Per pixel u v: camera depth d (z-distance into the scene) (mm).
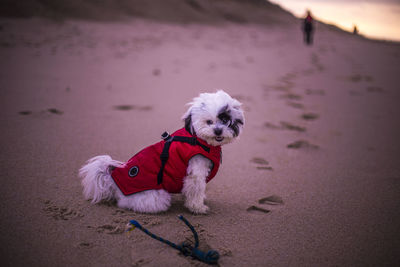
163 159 2965
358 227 3047
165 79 9508
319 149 5168
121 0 31734
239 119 2982
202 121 2850
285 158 4727
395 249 2738
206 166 3031
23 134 4793
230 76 10719
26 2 22266
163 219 3006
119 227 2779
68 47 13898
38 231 2670
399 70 14039
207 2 45000
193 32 27000
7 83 7699
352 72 13148
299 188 3807
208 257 2381
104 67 10586
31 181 3496
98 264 2332
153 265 2346
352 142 5574
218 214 3166
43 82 8086
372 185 3965
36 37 15797
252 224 3016
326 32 44062
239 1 53875
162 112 6461
